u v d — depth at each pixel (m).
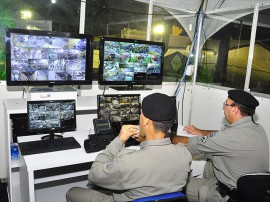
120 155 1.28
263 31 2.77
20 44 2.02
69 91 2.16
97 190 1.75
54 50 2.16
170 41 3.30
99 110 2.27
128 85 2.67
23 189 1.93
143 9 3.04
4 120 2.37
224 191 1.74
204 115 3.45
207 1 3.34
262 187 1.37
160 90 3.35
